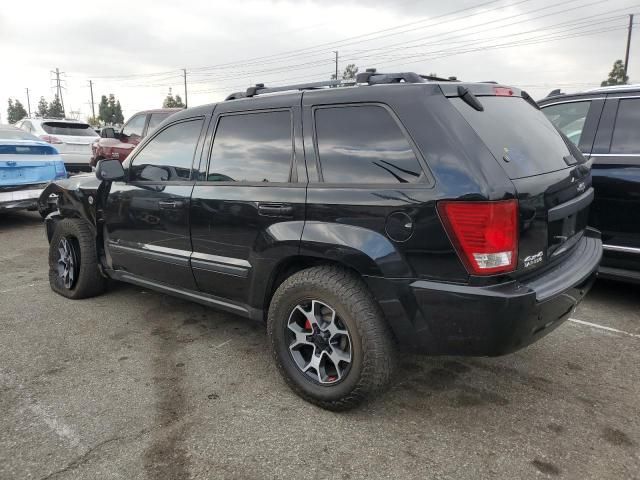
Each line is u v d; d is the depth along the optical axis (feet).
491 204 7.69
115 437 8.77
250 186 10.44
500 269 7.87
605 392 10.36
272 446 8.55
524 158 8.89
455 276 8.01
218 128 11.49
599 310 14.79
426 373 11.12
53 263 16.31
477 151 8.01
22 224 29.01
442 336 8.29
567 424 9.23
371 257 8.54
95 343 12.60
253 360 11.74
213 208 11.01
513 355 11.98
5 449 8.43
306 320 9.94
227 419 9.34
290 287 9.66
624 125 14.33
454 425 9.18
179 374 11.04
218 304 11.71
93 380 10.75
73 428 9.02
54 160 27.22
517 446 8.57
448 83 8.91
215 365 11.47
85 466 8.03
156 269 12.87
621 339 12.87
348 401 9.19
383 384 9.00
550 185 8.84
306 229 9.36
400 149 8.58
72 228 15.23
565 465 8.11
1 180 25.05
